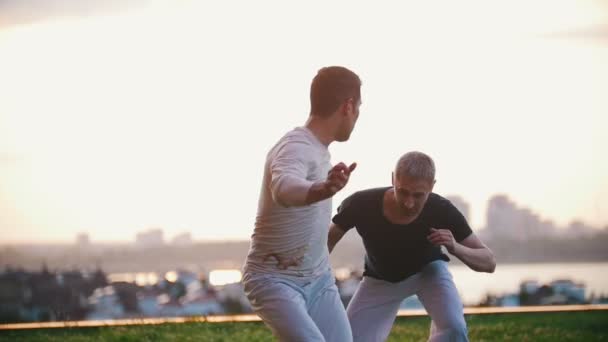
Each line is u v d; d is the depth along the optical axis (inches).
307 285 157.2
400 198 169.9
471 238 178.7
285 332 150.4
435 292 184.4
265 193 151.6
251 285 155.7
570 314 330.6
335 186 127.1
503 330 294.0
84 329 306.3
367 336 192.1
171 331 292.5
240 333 283.1
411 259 184.7
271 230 152.0
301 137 148.7
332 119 153.1
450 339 176.1
